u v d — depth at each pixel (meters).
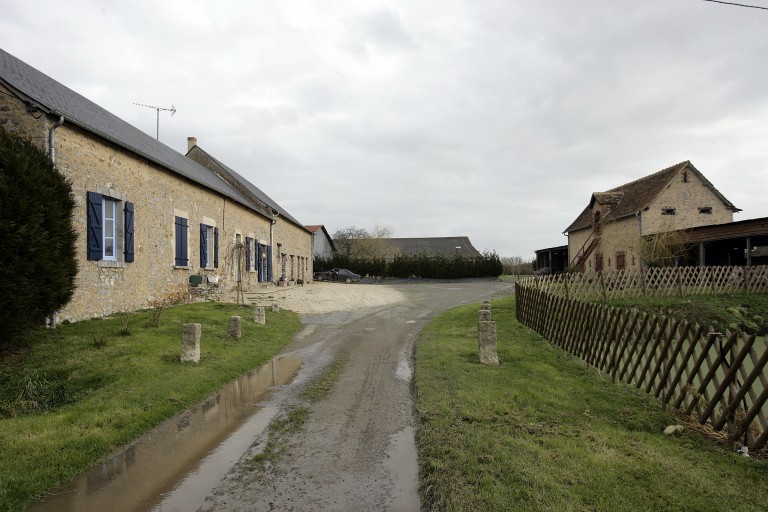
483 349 7.61
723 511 3.12
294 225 32.66
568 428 4.73
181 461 4.21
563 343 9.04
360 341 10.72
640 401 5.80
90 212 10.54
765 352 4.09
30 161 7.30
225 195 19.03
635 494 3.34
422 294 24.78
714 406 4.68
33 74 11.80
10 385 6.36
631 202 26.88
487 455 3.99
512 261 62.78
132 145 12.66
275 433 4.89
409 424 5.08
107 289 11.23
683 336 5.34
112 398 5.78
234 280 20.67
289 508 3.36
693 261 24.09
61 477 3.86
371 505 3.38
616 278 17.14
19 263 6.91
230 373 7.39
